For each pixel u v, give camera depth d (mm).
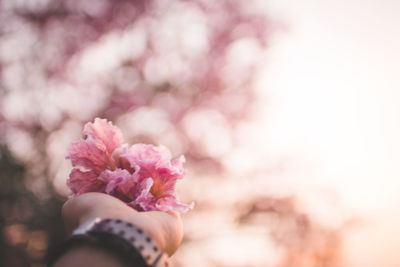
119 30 8492
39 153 7324
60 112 8094
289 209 7715
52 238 6629
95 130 1376
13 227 6699
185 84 8602
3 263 6449
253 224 7664
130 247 793
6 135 7844
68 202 1038
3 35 8023
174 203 1315
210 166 8250
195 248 7395
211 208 7867
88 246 788
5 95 7855
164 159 1359
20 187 6512
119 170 1308
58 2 8125
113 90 8266
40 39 8266
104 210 948
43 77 8250
